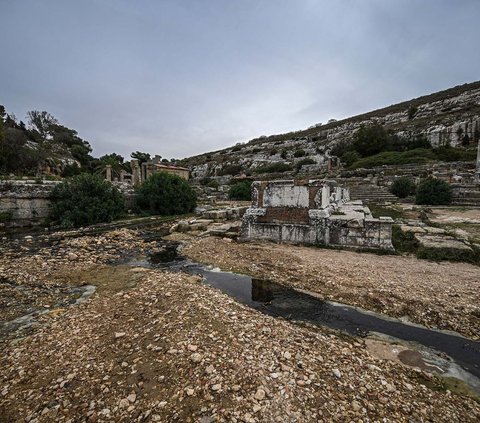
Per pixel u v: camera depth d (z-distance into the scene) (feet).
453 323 16.33
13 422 9.32
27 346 13.92
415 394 10.76
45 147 155.84
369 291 20.51
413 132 162.81
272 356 12.25
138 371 11.44
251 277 24.79
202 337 13.42
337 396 10.17
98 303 18.92
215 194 117.80
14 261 29.53
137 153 203.21
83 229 49.98
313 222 33.83
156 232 48.62
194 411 9.34
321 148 200.64
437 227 37.55
